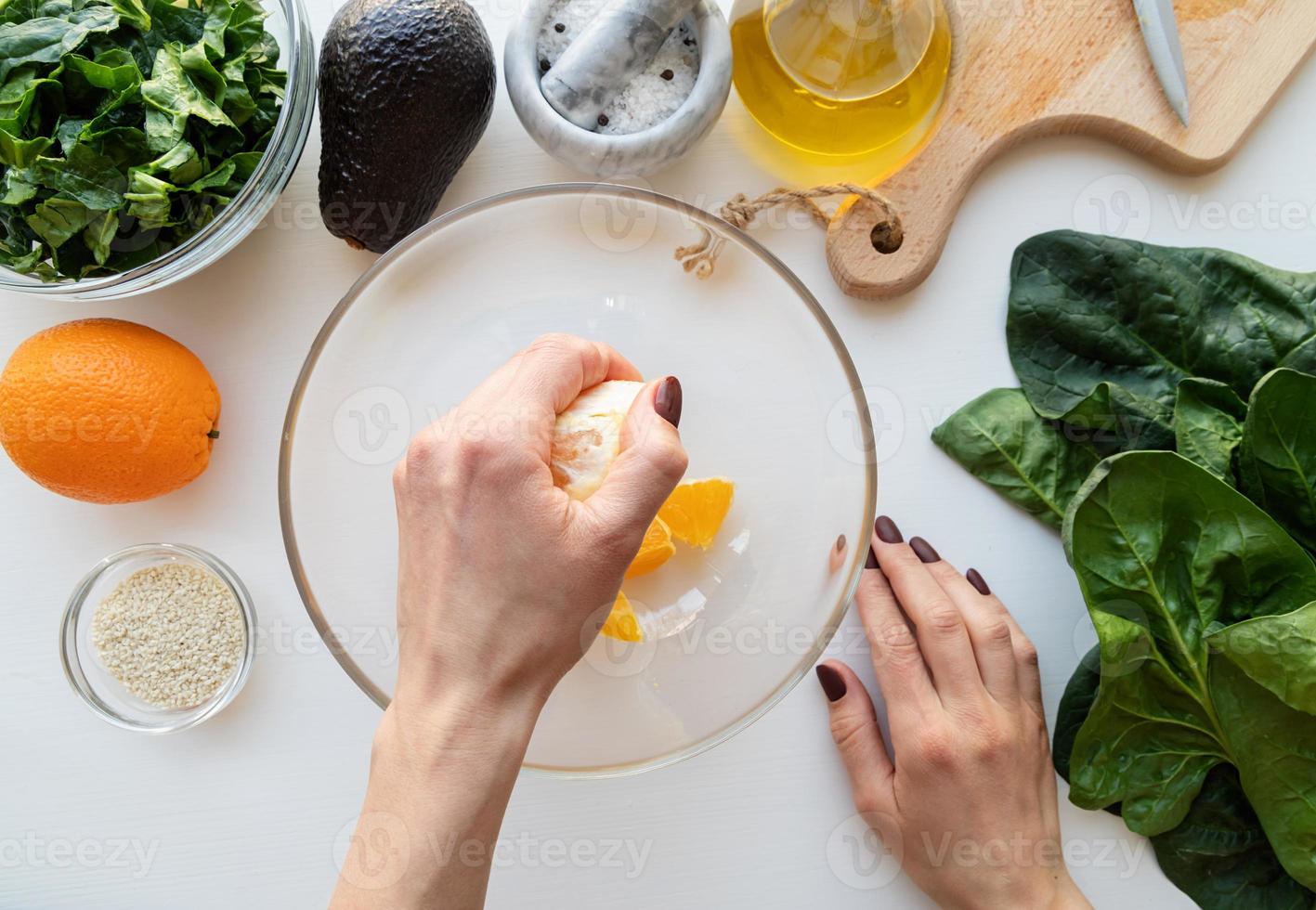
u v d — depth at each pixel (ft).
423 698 1.48
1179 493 1.73
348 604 1.86
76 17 1.66
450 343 1.86
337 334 1.79
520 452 1.46
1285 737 1.69
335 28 1.71
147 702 1.90
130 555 1.87
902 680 1.84
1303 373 1.78
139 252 1.74
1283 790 1.70
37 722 1.93
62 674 1.93
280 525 1.91
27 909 1.92
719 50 1.76
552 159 1.93
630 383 1.62
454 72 1.69
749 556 1.85
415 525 1.50
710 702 1.85
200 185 1.69
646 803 1.92
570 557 1.45
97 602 1.92
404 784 1.47
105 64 1.67
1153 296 1.86
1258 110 1.87
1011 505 1.92
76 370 1.72
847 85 1.75
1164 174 1.93
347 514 1.85
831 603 1.82
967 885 1.81
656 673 1.84
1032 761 1.83
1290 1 1.86
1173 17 1.82
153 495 1.82
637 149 1.77
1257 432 1.73
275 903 1.92
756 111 1.84
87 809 1.92
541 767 1.78
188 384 1.79
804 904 1.91
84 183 1.64
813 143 1.84
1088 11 1.85
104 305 1.91
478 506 1.46
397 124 1.70
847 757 1.88
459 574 1.47
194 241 1.71
